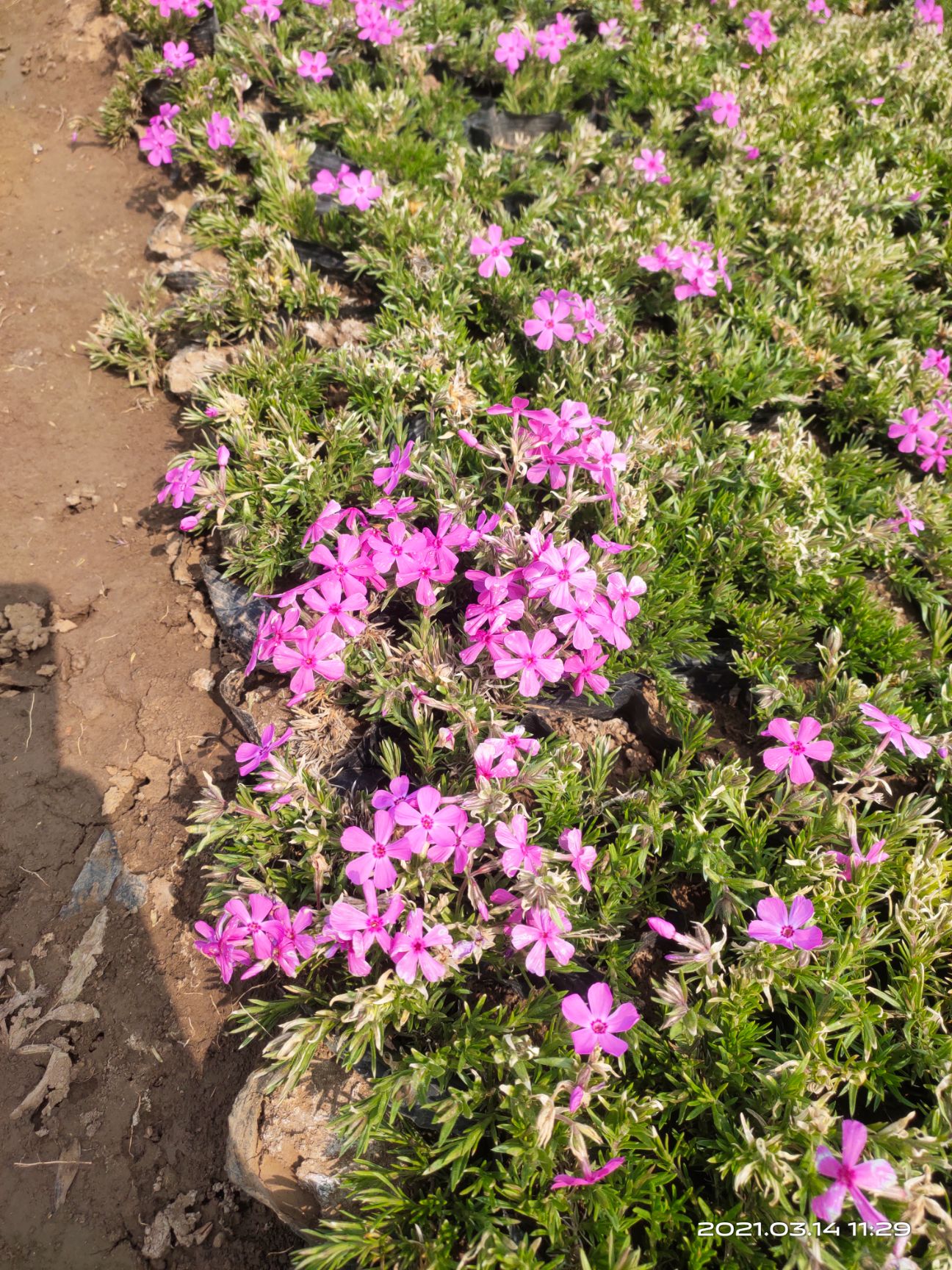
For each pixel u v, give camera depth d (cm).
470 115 55
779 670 32
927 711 32
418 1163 22
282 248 43
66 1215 25
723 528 35
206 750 33
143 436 43
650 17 61
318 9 56
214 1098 27
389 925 23
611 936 25
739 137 51
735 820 28
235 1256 25
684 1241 21
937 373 42
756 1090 23
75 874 31
